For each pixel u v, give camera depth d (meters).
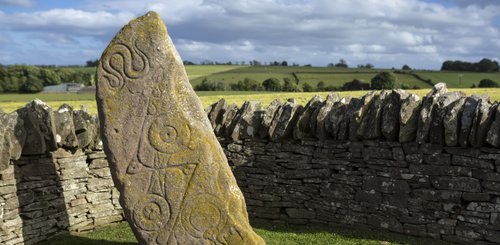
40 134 7.66
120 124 6.35
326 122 8.71
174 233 6.35
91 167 8.92
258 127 9.41
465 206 7.71
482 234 7.55
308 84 55.00
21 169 7.59
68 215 8.47
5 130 7.09
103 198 9.11
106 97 6.39
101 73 6.42
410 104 7.95
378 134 8.23
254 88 52.97
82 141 8.54
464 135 7.41
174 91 6.41
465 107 7.57
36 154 7.81
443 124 7.57
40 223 7.89
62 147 8.34
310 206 9.10
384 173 8.34
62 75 56.06
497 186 7.37
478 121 7.32
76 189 8.63
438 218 7.93
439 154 7.81
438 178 7.84
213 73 69.88
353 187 8.66
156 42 6.43
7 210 7.27
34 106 7.87
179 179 6.34
